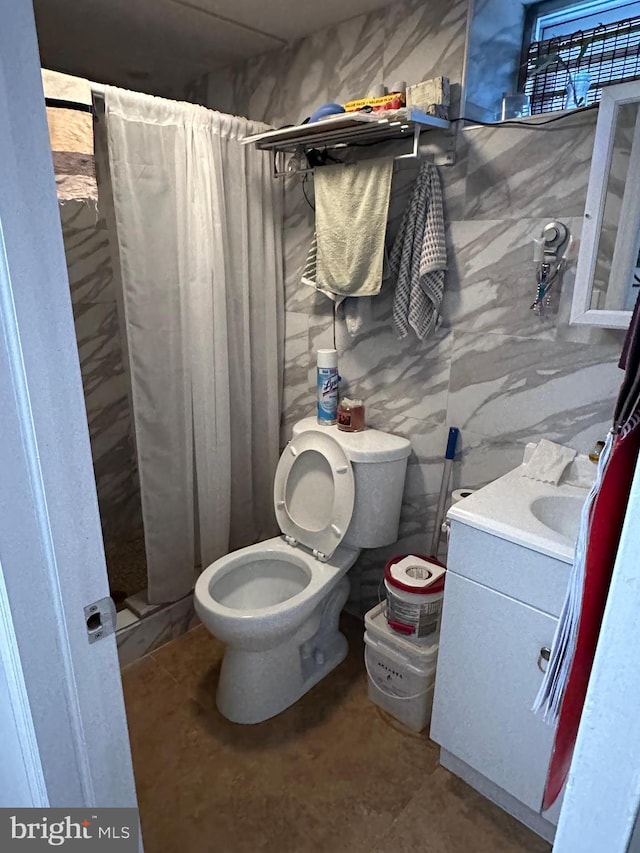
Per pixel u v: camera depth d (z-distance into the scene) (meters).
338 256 1.83
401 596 1.67
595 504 0.73
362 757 1.66
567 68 1.56
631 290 1.34
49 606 0.71
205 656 2.07
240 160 1.97
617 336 1.43
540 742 1.34
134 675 1.98
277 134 1.67
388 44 1.71
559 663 0.88
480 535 1.34
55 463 0.67
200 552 2.23
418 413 1.90
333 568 1.87
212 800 1.52
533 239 1.52
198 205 1.86
